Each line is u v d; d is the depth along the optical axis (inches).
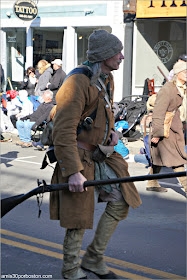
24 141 459.2
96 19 669.9
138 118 454.9
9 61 757.3
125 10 621.3
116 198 149.2
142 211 243.0
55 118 139.4
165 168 366.6
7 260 169.8
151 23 640.4
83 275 148.2
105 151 144.3
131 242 196.4
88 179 143.3
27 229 209.3
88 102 142.1
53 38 713.6
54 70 525.3
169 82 252.1
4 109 556.7
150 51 646.5
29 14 684.1
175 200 266.4
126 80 657.0
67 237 146.1
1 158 395.2
